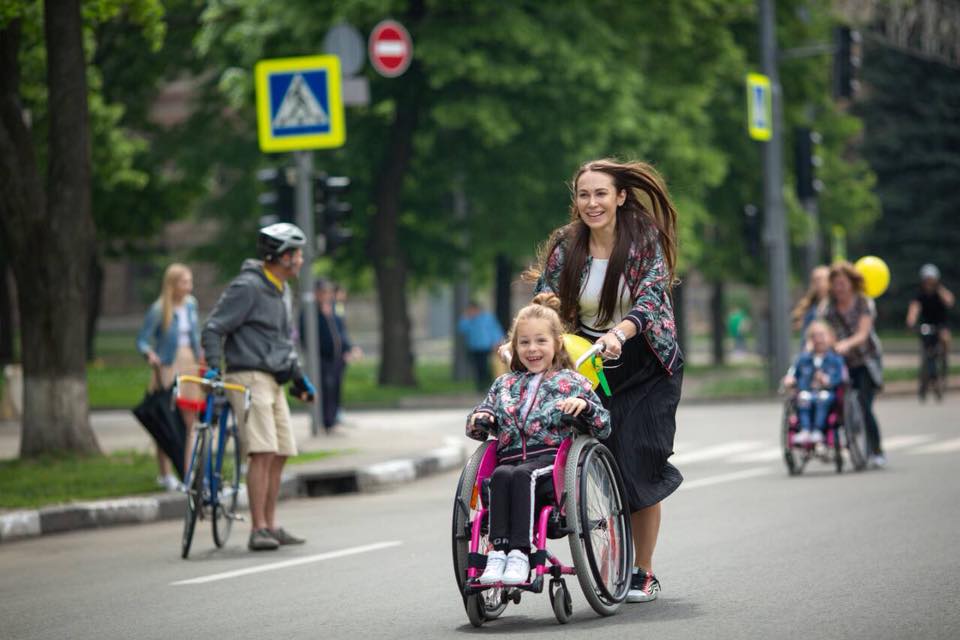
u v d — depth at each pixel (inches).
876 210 4330.7
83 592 872.3
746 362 4569.4
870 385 1498.5
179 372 1336.1
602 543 716.0
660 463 745.0
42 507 1238.3
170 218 3973.9
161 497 1314.0
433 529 1122.0
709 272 4025.6
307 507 1368.1
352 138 3272.6
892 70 5890.8
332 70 1790.1
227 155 3521.2
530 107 3036.4
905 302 5910.4
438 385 3376.0
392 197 3245.6
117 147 3489.2
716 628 665.6
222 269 3587.6
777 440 1929.1
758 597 748.0
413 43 2984.7
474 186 3186.5
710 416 2404.0
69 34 1593.3
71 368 1600.6
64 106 1590.8
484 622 707.4
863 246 5949.8
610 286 740.0
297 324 2025.1
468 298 3572.8
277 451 1061.1
